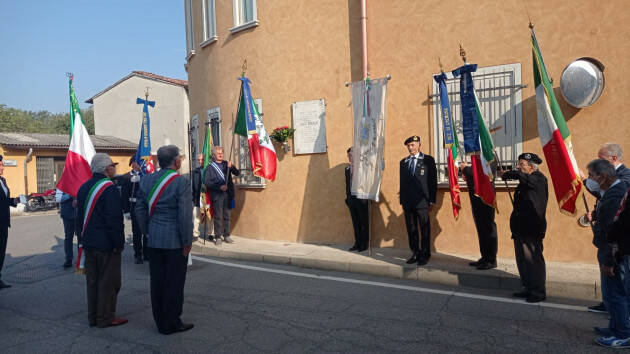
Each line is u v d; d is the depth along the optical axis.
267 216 9.24
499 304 5.13
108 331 4.59
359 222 7.75
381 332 4.36
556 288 5.46
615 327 3.90
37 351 4.11
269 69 9.16
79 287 6.39
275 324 4.64
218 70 10.25
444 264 6.57
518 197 5.20
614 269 3.87
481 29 7.04
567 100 6.30
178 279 4.48
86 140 6.32
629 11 6.09
